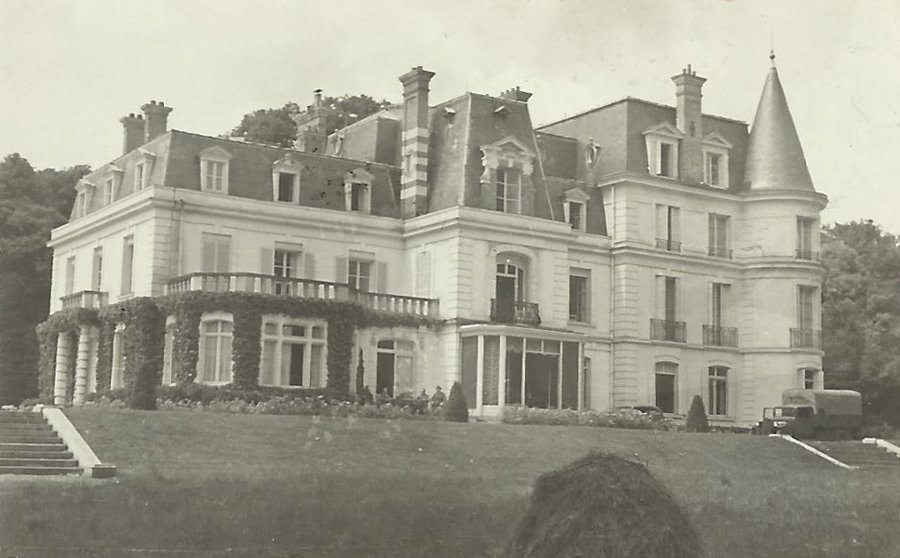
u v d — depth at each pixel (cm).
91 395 3962
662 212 4725
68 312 4231
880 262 4900
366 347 3950
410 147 4431
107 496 1644
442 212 4147
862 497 2164
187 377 3622
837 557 1523
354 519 1525
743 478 2561
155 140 4069
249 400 3556
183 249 3834
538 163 4441
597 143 4844
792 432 3875
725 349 4769
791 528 1680
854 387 4875
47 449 2120
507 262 4244
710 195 4816
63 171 5100
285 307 3697
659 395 4625
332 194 4241
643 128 4769
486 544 1423
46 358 4447
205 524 1473
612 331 4600
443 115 4494
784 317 4762
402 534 1459
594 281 4603
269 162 4134
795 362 4722
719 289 4841
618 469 605
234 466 2094
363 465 2209
